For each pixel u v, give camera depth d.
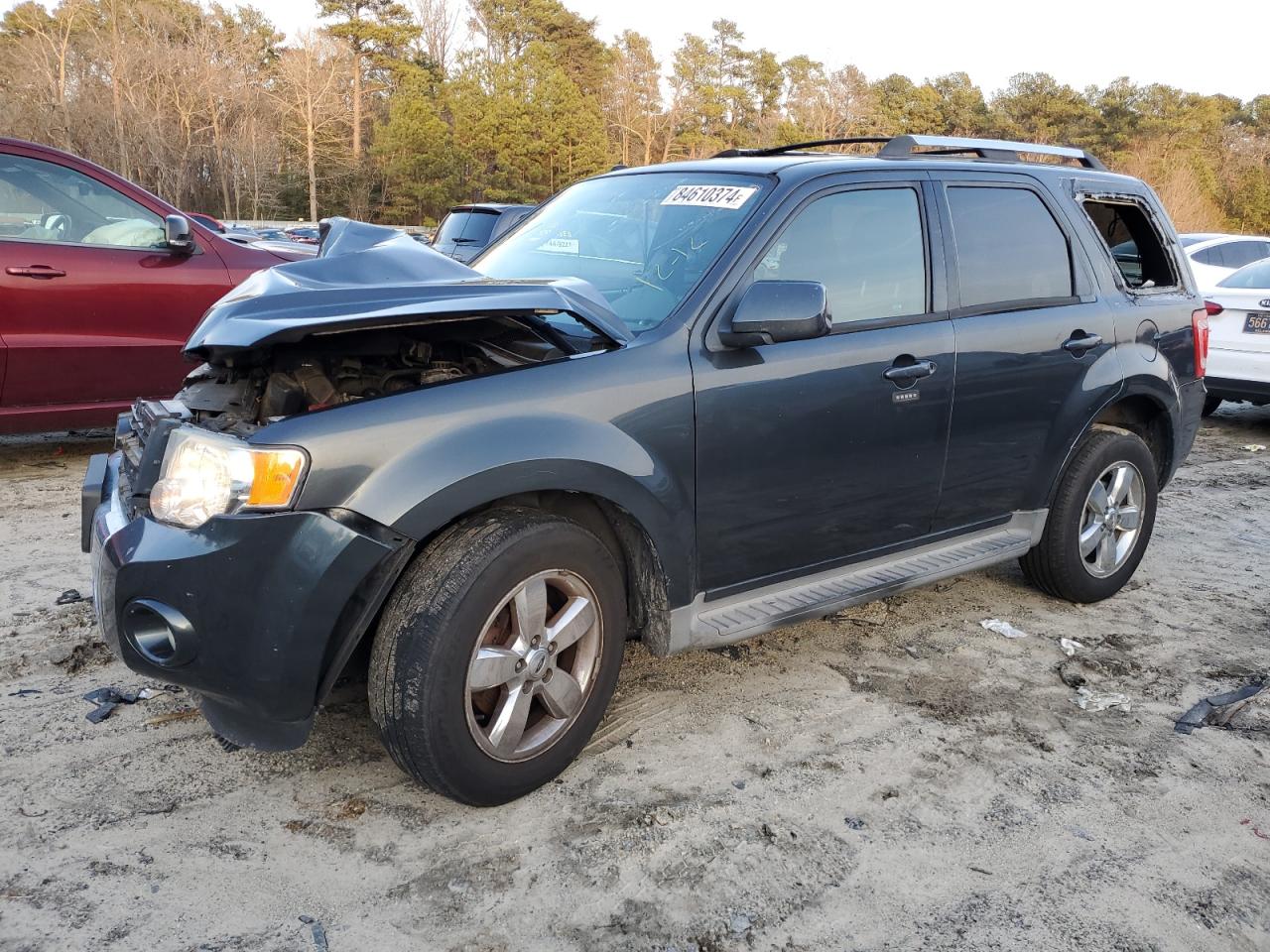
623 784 2.98
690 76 100.75
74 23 86.44
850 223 3.59
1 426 5.71
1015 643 4.14
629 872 2.59
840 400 3.41
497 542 2.65
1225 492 6.96
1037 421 4.10
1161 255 4.89
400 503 2.54
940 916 2.47
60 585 4.30
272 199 80.38
